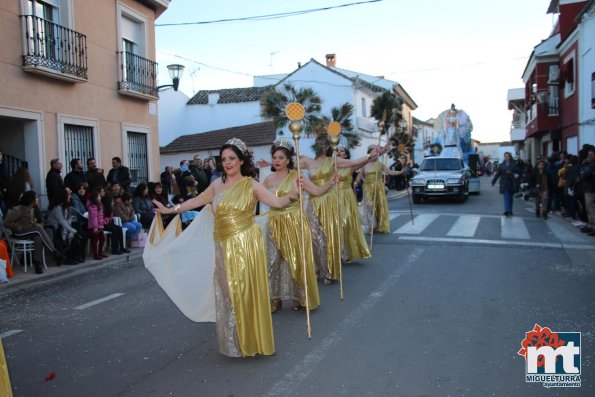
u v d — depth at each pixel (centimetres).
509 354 452
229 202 442
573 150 2111
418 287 691
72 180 1091
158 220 480
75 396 399
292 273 585
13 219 877
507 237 1080
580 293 642
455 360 441
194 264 483
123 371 446
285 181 592
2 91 1066
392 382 400
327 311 595
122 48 1453
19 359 487
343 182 829
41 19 1125
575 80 2064
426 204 1938
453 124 3319
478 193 2448
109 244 1129
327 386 396
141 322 591
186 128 2989
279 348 482
